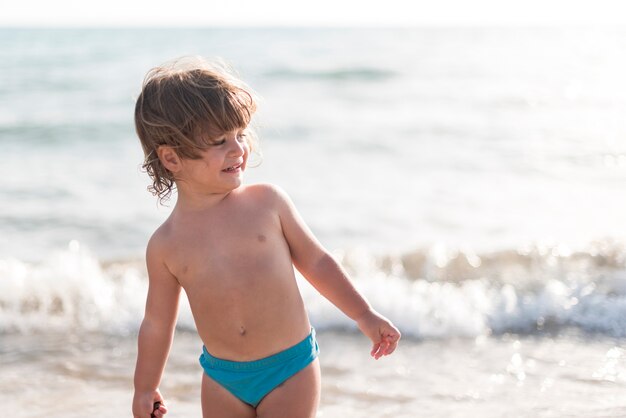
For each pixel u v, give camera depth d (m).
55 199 10.15
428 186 11.01
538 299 5.59
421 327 5.19
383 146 14.56
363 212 9.44
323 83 25.78
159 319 2.67
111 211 9.52
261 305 2.52
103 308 5.66
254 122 2.83
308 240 2.67
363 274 6.46
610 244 7.00
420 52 38.38
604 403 3.85
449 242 8.00
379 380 4.25
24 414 3.77
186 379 4.27
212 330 2.57
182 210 2.64
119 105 19.95
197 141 2.45
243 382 2.54
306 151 13.88
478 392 4.04
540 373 4.35
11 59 32.38
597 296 5.64
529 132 16.33
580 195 10.40
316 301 5.43
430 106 20.64
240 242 2.55
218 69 2.60
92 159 13.16
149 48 41.00
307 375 2.55
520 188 10.88
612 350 4.78
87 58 33.78
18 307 5.63
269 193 2.66
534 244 7.04
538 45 44.12
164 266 2.64
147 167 2.62
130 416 3.77
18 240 8.23
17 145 14.50
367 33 65.31
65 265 6.33
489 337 5.09
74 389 4.15
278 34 62.38
